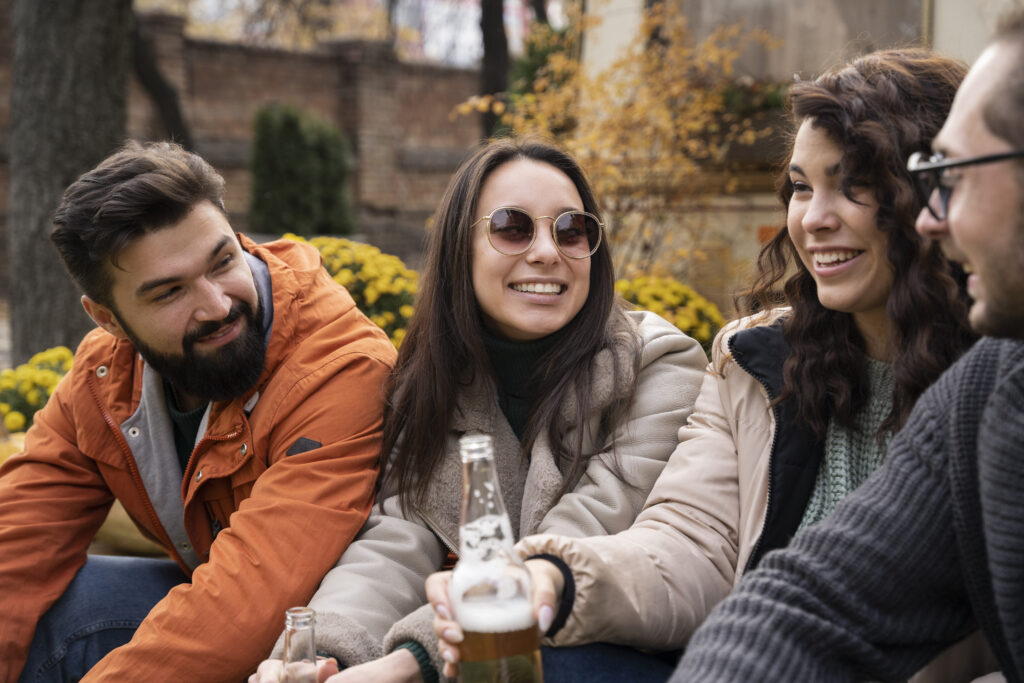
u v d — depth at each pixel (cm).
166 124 1222
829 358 195
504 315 230
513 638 155
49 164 587
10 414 373
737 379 210
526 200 229
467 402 236
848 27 534
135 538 307
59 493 255
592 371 231
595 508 220
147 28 1440
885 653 150
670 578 191
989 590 148
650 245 560
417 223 1691
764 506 199
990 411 141
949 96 182
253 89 1562
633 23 621
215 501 248
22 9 595
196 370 231
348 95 1627
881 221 180
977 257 126
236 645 216
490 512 156
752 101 560
